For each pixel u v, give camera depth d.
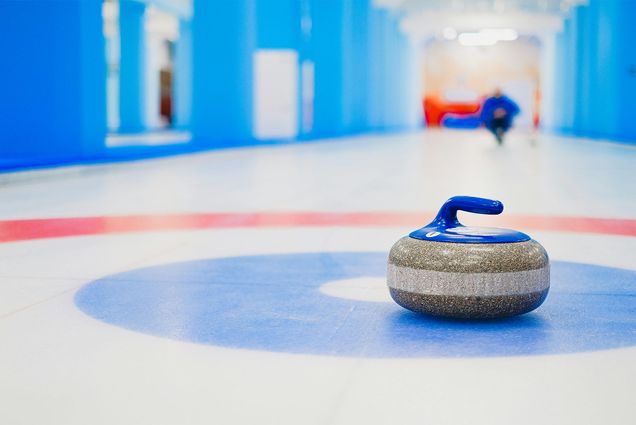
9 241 7.68
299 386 3.26
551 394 3.16
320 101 45.00
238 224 9.07
